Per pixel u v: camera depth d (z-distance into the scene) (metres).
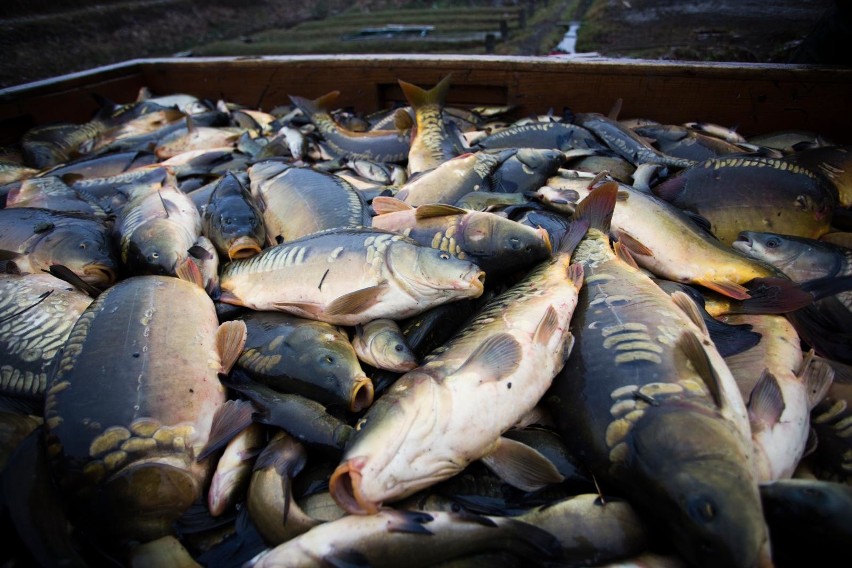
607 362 0.57
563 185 0.94
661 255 0.82
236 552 0.51
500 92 1.39
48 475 0.51
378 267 0.68
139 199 0.88
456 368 0.56
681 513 0.45
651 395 0.52
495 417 0.54
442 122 1.16
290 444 0.56
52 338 0.67
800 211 0.86
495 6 5.86
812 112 1.13
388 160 1.22
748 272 0.76
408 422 0.52
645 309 0.61
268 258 0.74
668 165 1.05
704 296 0.77
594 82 1.28
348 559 0.47
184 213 0.86
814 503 0.45
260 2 5.88
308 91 1.56
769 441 0.53
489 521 0.50
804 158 0.98
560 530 0.49
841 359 0.65
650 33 3.27
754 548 0.42
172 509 0.52
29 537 0.46
